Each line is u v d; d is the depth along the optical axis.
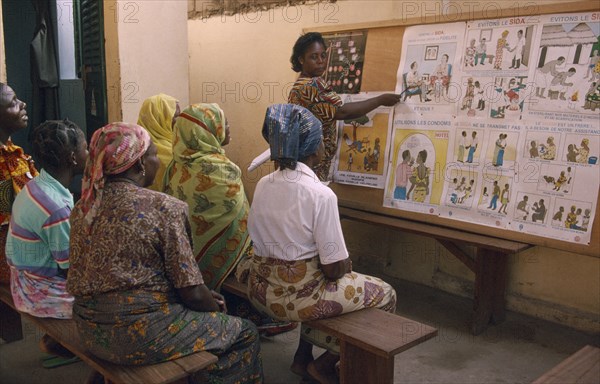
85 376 3.01
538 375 3.03
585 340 3.42
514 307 3.83
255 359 2.50
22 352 3.28
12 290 2.58
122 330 2.03
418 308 3.89
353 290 2.58
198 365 2.10
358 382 2.45
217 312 2.32
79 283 2.05
